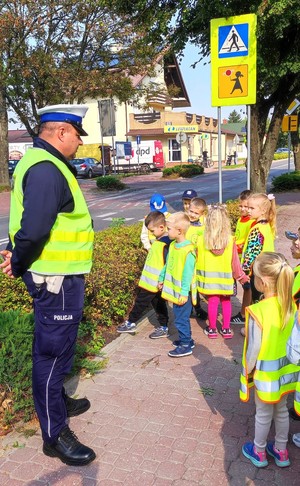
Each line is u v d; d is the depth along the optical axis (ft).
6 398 10.74
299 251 11.23
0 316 12.17
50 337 9.07
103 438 9.92
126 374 12.73
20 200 8.77
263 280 8.61
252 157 41.50
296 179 58.44
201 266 14.99
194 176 102.68
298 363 8.30
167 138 138.10
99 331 15.43
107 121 79.51
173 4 36.47
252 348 8.59
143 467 9.00
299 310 8.37
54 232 8.63
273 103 40.75
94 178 106.73
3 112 78.23
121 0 38.60
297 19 31.73
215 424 10.33
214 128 170.19
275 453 9.00
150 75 73.61
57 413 9.30
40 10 59.67
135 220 42.06
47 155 8.52
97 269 15.53
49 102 68.03
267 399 8.42
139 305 15.21
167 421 10.48
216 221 14.28
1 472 8.97
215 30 22.43
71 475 8.86
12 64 62.28
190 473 8.80
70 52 68.23
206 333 15.55
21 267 8.65
